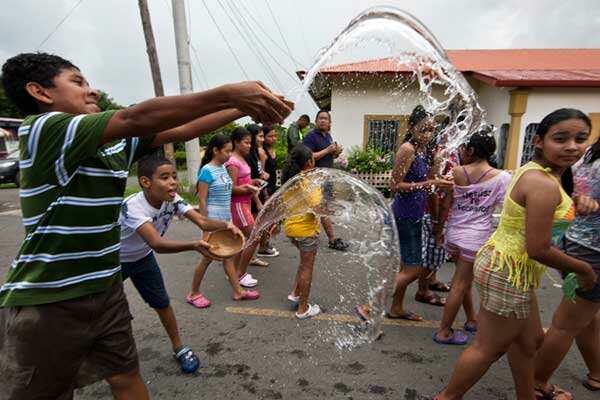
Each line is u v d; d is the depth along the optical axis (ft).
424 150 8.96
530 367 5.86
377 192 8.52
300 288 9.85
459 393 5.97
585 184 6.22
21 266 4.22
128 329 5.16
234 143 11.77
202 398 6.98
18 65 4.04
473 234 7.89
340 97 27.20
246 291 11.19
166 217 7.37
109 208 4.56
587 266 5.22
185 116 3.45
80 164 3.99
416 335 9.11
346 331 9.27
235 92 3.41
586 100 25.09
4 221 22.24
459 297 8.37
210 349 8.55
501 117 27.50
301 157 9.61
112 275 4.81
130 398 5.32
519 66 32.17
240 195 11.37
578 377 7.55
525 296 5.29
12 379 4.30
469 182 7.88
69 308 4.40
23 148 3.81
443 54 5.84
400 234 9.09
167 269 13.50
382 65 24.58
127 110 3.49
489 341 5.57
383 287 8.89
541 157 5.19
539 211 4.81
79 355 4.58
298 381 7.47
